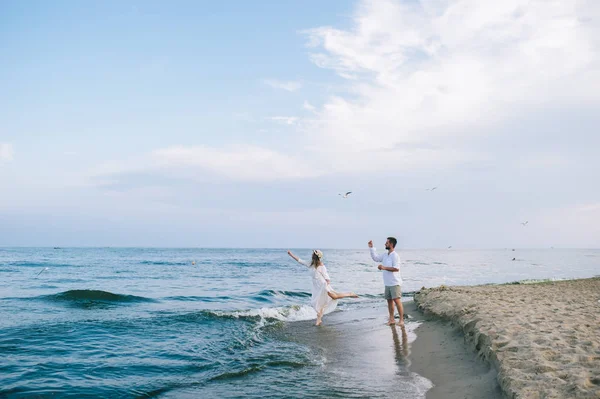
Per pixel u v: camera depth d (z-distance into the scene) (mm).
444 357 7062
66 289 18609
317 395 5473
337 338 9117
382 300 16562
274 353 7836
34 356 7336
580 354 5121
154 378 6359
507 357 5344
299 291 19078
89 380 6211
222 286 21609
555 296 12992
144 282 23297
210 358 7508
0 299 14281
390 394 5445
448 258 81000
